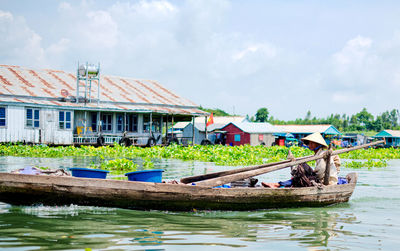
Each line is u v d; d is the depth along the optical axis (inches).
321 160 347.9
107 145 1094.4
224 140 1934.1
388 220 286.5
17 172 302.7
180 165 697.6
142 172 311.4
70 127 1077.1
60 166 595.5
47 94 1141.7
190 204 296.8
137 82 1502.2
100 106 1152.2
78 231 238.7
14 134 978.7
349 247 220.5
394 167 757.3
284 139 2050.9
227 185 353.4
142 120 1300.4
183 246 215.3
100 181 284.4
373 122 5049.2
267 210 317.7
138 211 295.3
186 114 1334.9
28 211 286.4
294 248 217.0
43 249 203.5
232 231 249.3
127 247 211.2
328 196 341.1
